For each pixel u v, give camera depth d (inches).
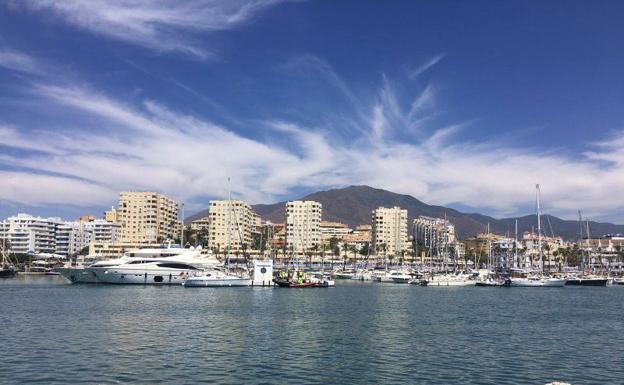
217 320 2979.8
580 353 2113.7
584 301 4832.7
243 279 5866.1
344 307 3885.3
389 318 3216.0
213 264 6190.9
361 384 1599.4
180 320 2955.2
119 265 5895.7
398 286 7209.6
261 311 3484.3
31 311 3321.9
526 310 3880.4
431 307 4015.8
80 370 1711.4
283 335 2475.4
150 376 1653.5
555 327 2901.1
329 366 1827.0
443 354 2057.1
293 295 4982.8
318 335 2490.2
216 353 2017.7
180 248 6279.5
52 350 2028.8
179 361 1865.2
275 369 1771.7
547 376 1718.8
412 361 1921.8
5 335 2370.8
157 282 5910.4
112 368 1745.8
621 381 1667.1
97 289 5310.0
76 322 2819.9
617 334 2650.1
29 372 1680.6
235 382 1603.1
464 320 3174.2
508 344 2308.1
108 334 2426.2
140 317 3070.9
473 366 1849.2
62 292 4923.7
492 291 6284.5
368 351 2098.9
